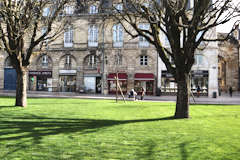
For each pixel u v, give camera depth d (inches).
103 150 196.9
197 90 1156.5
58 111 452.4
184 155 185.8
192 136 251.0
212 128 295.6
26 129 274.1
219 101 885.8
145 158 177.3
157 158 177.6
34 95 990.4
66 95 1090.1
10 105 530.0
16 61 498.6
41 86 1363.2
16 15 468.8
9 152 186.7
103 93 1273.4
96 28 1299.2
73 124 313.4
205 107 595.2
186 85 388.5
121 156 181.5
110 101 753.0
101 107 546.9
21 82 513.7
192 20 359.3
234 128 296.7
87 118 370.3
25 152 187.9
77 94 1206.3
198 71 1208.2
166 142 225.5
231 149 203.6
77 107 536.4
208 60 1203.2
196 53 1207.6
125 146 210.2
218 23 362.9
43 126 295.0
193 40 374.3
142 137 244.5
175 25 380.8
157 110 502.9
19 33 468.1
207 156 183.8
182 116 385.7
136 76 1242.6
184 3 359.3
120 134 257.0
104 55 1283.2
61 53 1331.2
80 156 179.9
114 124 318.0
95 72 1302.9
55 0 522.3
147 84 1258.6
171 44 384.8
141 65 1262.3
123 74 1261.1
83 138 236.5
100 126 301.9
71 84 1342.3
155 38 407.2
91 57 1316.4
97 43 1306.6
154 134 259.0
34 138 232.4
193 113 459.5
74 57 1326.3
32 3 477.4
